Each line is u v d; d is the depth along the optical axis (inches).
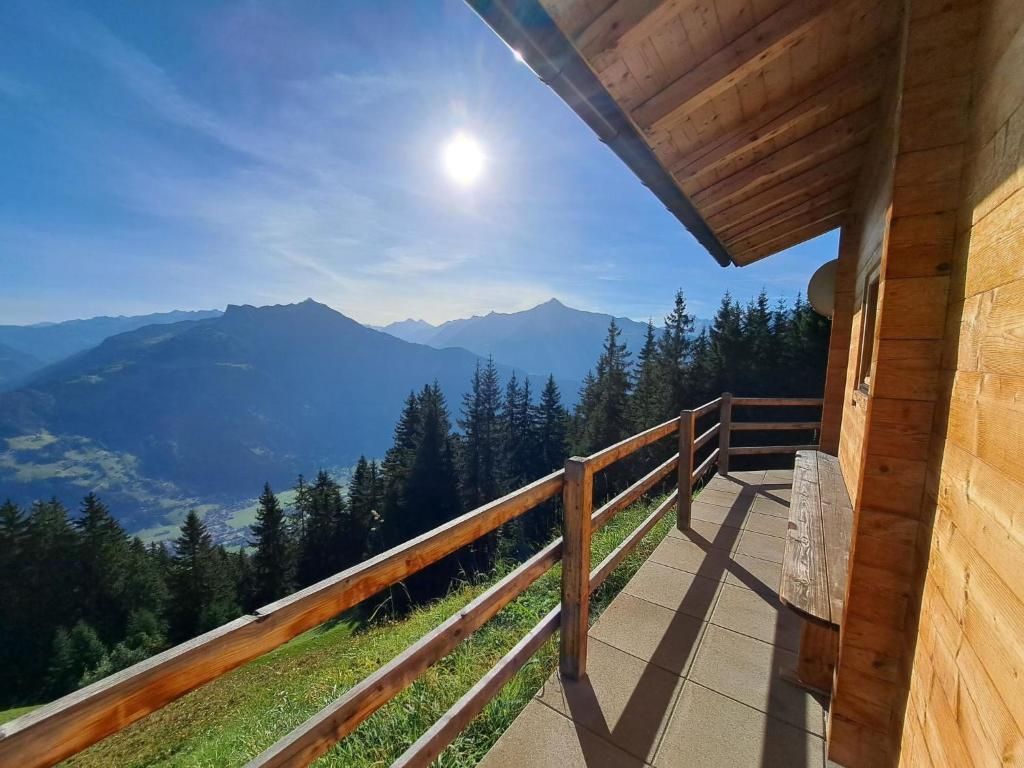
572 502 76.4
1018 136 31.8
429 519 1062.4
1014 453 29.0
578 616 78.3
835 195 141.5
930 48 43.8
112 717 26.7
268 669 236.1
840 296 162.6
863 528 51.1
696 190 105.1
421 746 51.2
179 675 29.7
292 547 1245.7
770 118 81.5
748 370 739.4
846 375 162.9
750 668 82.7
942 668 38.1
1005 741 26.8
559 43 57.1
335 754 75.5
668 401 815.1
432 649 51.6
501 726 74.6
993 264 34.8
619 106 69.4
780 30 59.2
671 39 58.8
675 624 96.3
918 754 41.9
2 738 22.8
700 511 163.0
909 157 45.4
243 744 101.1
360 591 42.8
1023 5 32.5
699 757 64.7
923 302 46.0
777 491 184.9
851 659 53.1
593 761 64.2
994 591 30.1
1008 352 31.0
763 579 114.7
